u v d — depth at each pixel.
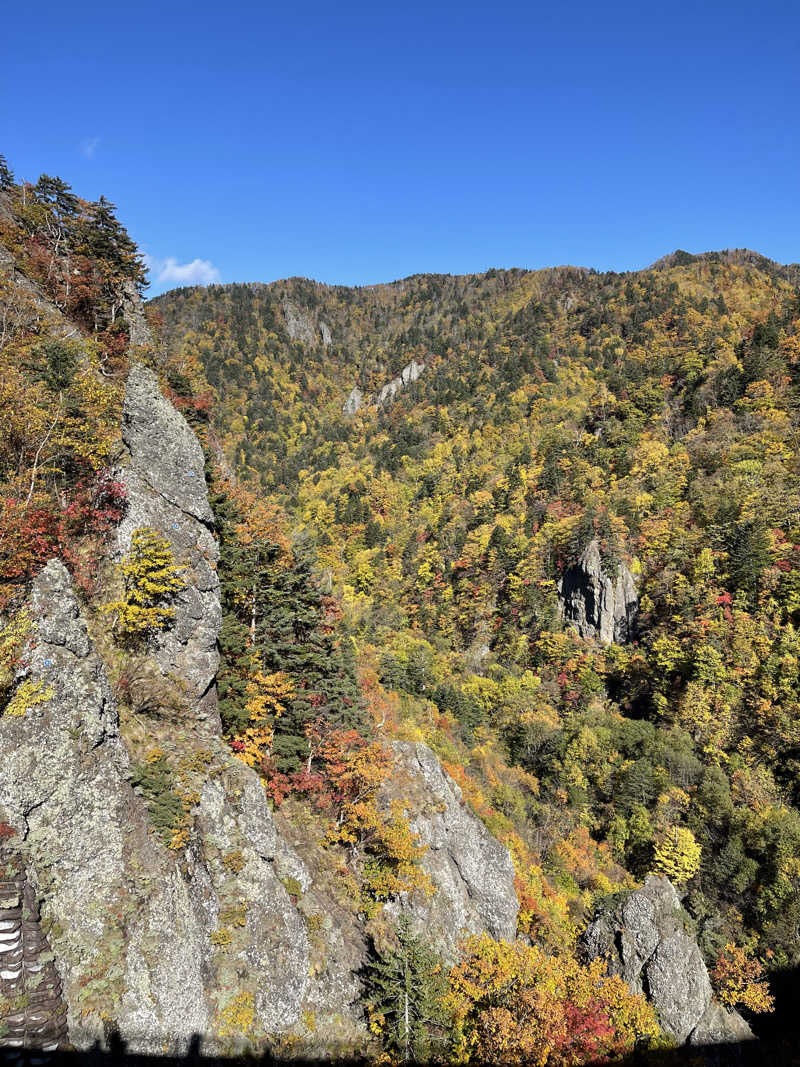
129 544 24.80
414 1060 22.48
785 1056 39.53
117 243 53.97
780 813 57.97
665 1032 33.62
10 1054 13.35
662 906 39.06
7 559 18.84
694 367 152.00
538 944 40.12
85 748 17.56
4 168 52.91
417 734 53.94
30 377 28.84
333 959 24.92
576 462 134.88
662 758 67.88
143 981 16.48
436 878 33.91
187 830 20.08
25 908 14.92
